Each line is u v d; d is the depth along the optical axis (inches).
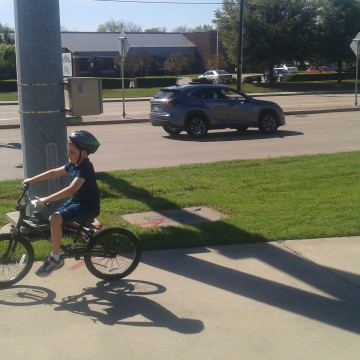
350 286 213.3
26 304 196.1
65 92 278.7
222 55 2780.5
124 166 489.7
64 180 280.2
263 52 2020.2
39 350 163.3
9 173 459.5
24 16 267.3
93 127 847.7
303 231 276.5
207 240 263.4
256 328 177.6
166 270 229.1
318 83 2135.8
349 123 848.9
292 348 164.9
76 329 176.7
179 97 693.9
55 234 205.0
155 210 325.7
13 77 2532.0
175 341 168.7
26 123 276.5
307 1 2028.8
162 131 783.1
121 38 949.2
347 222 292.4
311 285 214.1
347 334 173.9
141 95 1659.7
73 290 208.8
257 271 228.4
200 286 212.5
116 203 337.1
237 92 723.4
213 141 664.4
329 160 484.7
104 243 216.1
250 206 328.5
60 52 276.8
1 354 161.0
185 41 3088.1
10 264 214.4
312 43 2009.1
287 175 419.8
